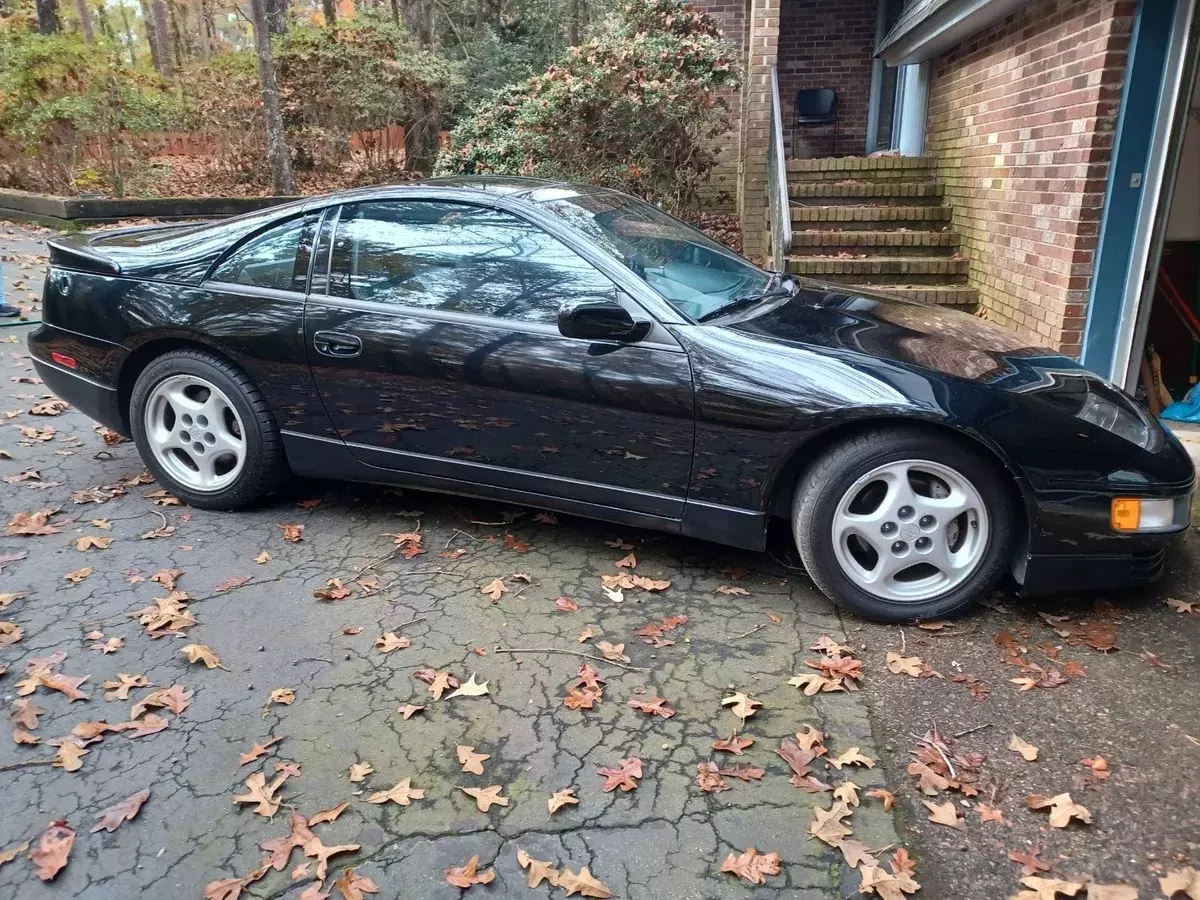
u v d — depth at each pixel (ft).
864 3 37.88
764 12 26.99
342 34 41.04
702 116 27.68
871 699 8.94
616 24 30.14
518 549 12.00
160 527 12.56
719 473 10.25
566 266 10.82
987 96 22.67
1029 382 9.99
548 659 9.61
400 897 6.66
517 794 7.69
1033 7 19.63
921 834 7.26
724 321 10.63
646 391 10.20
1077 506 9.47
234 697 8.95
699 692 9.05
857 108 39.14
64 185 37.58
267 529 12.57
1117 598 10.75
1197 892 6.58
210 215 36.91
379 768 8.00
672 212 27.96
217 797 7.64
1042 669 9.37
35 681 9.05
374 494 13.74
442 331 11.04
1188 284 20.83
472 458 11.46
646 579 11.14
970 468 9.62
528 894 6.70
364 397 11.66
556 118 26.71
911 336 10.91
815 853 7.07
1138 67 16.07
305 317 11.70
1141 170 16.63
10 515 12.81
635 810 7.50
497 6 58.54
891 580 10.15
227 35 112.57
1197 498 13.53
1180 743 8.23
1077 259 17.47
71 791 7.71
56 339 13.25
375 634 10.05
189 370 12.39
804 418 9.68
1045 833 7.23
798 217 26.27
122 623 10.19
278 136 38.78
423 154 44.50
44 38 37.22
